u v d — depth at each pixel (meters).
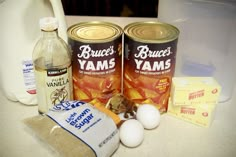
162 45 0.48
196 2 0.58
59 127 0.45
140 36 0.50
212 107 0.53
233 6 0.55
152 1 1.48
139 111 0.52
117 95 0.56
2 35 0.52
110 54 0.50
